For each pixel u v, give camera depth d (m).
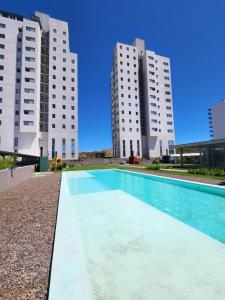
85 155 69.69
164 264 2.48
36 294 1.90
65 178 13.30
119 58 54.12
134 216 4.71
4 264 2.45
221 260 2.56
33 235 3.38
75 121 44.94
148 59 55.31
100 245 3.11
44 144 42.19
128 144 52.16
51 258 2.59
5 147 37.34
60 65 45.12
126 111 53.09
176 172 14.33
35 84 39.69
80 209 5.44
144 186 10.51
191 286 2.03
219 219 4.86
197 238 3.33
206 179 9.90
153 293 1.92
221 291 1.93
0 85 38.31
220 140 16.20
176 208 6.00
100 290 1.98
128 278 2.19
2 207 5.38
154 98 54.78
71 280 2.03
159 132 54.91
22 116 38.22
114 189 9.63
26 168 13.05
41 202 5.97
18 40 40.91
